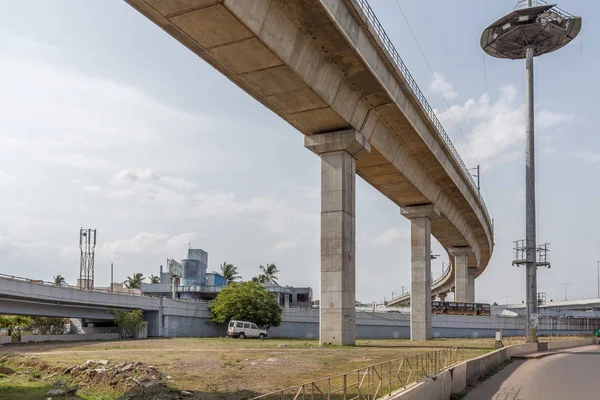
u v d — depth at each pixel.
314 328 69.56
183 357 27.19
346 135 40.00
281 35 29.27
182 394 15.67
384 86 37.41
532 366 31.39
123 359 25.27
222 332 64.75
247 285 64.19
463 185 65.25
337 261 39.22
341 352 31.72
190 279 98.19
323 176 40.97
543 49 55.75
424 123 47.31
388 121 43.41
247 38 27.92
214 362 24.61
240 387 17.12
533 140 51.41
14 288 41.59
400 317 74.94
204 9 25.55
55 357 26.55
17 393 16.22
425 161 52.88
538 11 52.50
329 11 28.72
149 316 58.56
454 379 18.50
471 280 113.12
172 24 27.00
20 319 57.62
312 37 31.19
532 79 53.12
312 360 26.14
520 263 48.81
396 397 11.41
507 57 58.38
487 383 22.62
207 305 64.75
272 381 18.52
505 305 144.00
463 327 78.06
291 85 33.38
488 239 95.12
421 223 61.53
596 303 135.12
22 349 34.66
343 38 31.12
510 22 54.12
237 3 25.55
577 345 56.44
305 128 40.62
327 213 40.22
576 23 52.66
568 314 130.12
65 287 47.12
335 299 38.91
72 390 16.64
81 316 51.12
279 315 63.97
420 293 60.09
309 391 16.03
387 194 57.81
